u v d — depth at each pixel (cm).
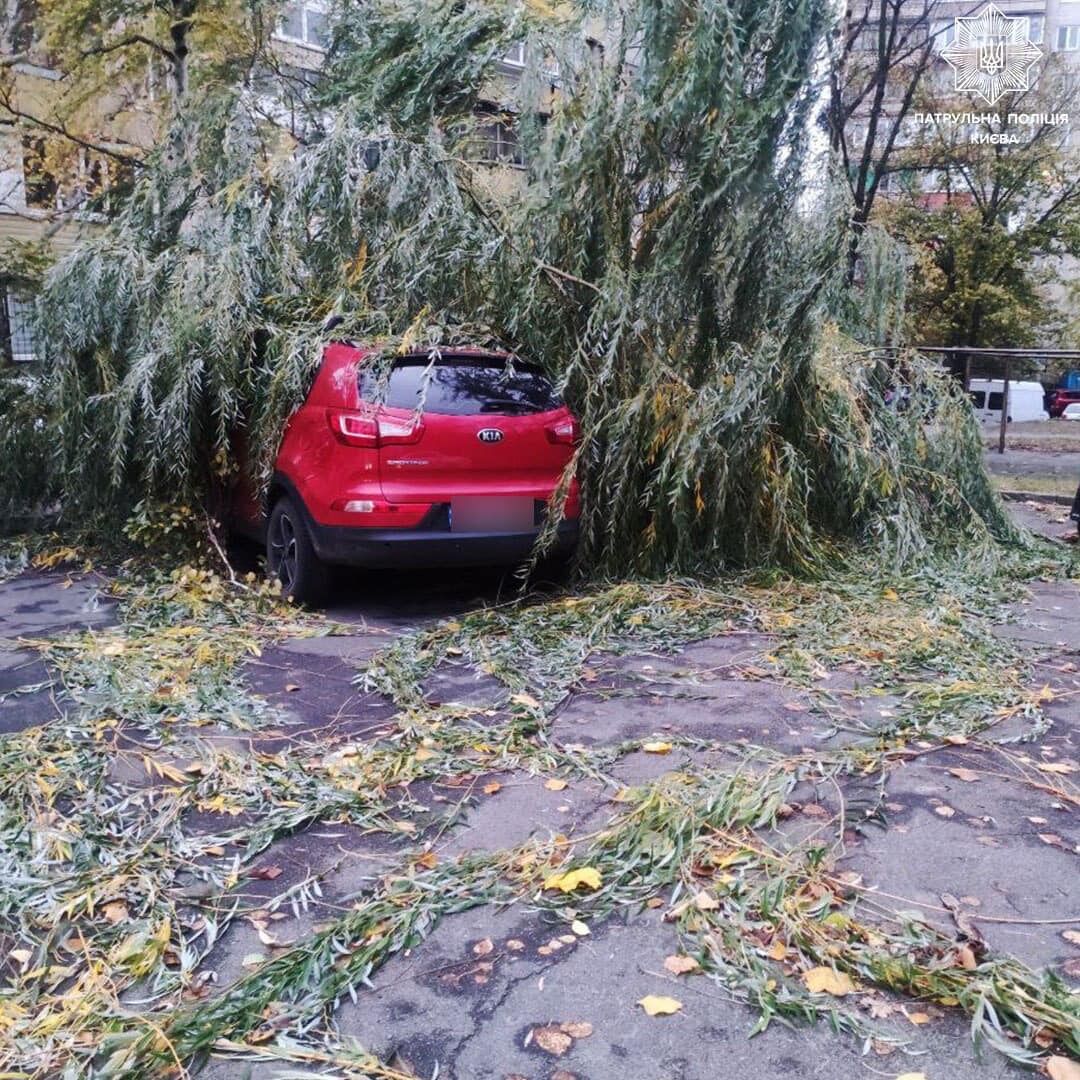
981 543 803
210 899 310
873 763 405
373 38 977
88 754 406
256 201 766
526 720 452
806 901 301
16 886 311
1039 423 1839
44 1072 236
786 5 650
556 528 650
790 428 775
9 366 889
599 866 325
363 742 434
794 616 618
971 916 299
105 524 810
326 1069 236
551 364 709
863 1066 239
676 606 634
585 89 724
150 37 1315
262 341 710
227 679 504
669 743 427
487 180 815
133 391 704
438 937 292
